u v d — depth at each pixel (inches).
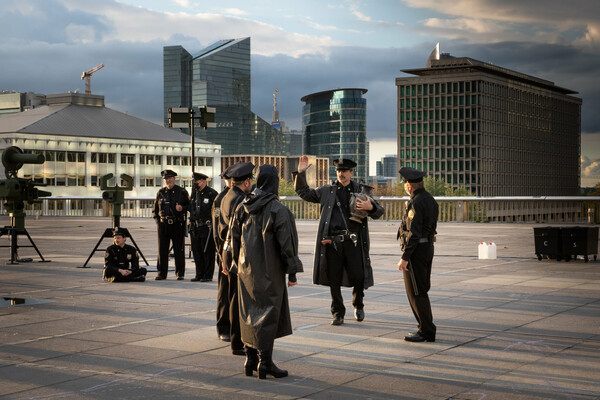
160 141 5216.5
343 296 421.1
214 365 249.9
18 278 522.9
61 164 4675.2
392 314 354.0
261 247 236.8
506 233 1087.0
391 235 1053.8
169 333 307.1
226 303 289.9
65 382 226.5
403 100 7190.0
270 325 232.4
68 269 590.9
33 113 5098.4
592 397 209.0
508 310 362.9
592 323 326.0
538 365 247.4
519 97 7588.6
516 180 7514.8
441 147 7047.2
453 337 295.1
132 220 1770.4
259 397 210.4
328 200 330.3
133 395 212.5
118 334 304.7
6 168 639.1
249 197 240.2
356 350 272.4
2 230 638.5
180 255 516.1
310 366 247.8
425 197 287.1
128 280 498.0
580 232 629.0
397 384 224.1
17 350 272.4
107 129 5002.5
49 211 2356.1
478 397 209.3
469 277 512.1
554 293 426.6
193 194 501.4
